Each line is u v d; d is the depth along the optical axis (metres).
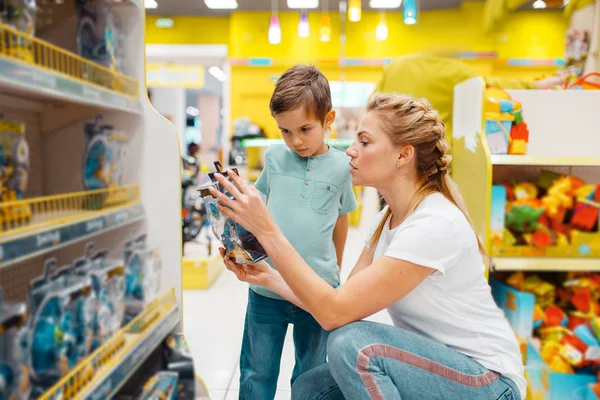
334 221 1.63
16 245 0.73
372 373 1.15
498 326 1.29
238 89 8.05
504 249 2.05
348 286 1.18
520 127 2.12
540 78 2.70
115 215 1.09
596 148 2.34
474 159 2.17
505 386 1.21
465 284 1.26
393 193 1.35
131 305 1.19
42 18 1.09
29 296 0.89
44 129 1.22
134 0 1.23
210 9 7.80
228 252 1.34
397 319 1.39
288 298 1.38
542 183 2.24
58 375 0.87
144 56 1.28
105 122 1.29
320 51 7.91
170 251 1.32
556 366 1.97
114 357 1.00
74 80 0.90
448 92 3.07
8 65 0.71
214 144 11.91
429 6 7.52
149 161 1.31
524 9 7.62
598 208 2.11
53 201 1.01
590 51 2.57
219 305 3.45
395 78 3.28
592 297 2.18
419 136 1.26
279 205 1.62
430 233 1.18
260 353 1.64
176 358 1.26
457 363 1.19
